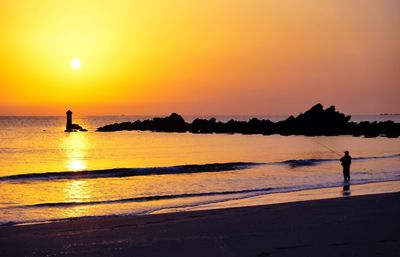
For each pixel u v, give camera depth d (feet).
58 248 37.88
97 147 196.44
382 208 53.01
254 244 38.11
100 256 35.63
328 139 241.55
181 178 93.91
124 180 90.84
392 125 274.57
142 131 335.67
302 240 39.04
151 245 38.40
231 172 104.73
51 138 264.11
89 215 54.60
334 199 59.47
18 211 57.57
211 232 42.65
